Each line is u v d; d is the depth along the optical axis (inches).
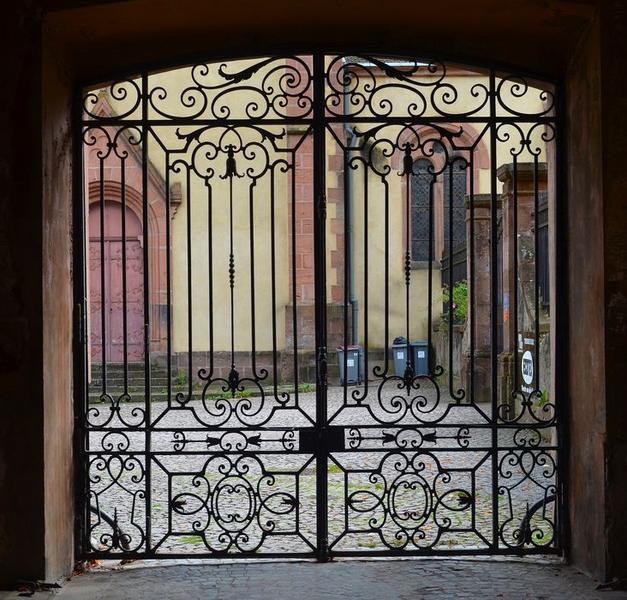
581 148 220.7
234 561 233.3
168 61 234.7
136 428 230.4
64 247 223.0
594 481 212.4
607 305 205.3
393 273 776.9
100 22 209.6
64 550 219.3
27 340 201.9
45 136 205.3
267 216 735.1
